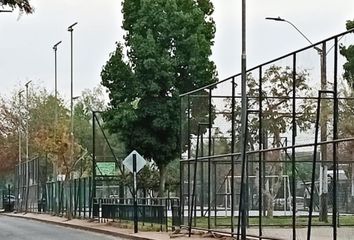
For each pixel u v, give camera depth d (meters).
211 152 30.11
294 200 22.83
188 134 32.28
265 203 25.66
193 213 31.06
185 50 54.25
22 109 102.75
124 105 52.41
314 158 21.27
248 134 26.94
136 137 53.41
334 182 20.58
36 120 97.19
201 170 30.89
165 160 54.50
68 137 58.06
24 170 79.50
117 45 61.41
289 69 23.89
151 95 53.28
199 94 31.41
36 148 87.19
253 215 26.67
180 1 55.00
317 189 23.44
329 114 21.44
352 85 20.70
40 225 48.53
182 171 32.62
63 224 47.72
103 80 53.69
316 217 23.12
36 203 71.69
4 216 69.31
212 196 30.03
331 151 22.11
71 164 57.41
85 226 42.34
